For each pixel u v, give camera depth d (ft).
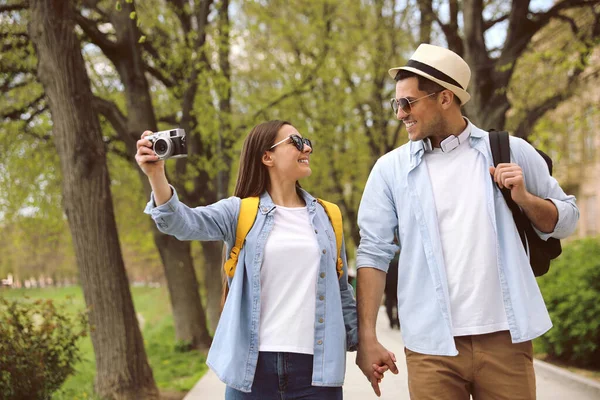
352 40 55.06
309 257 9.49
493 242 9.46
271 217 9.64
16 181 47.16
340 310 9.61
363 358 9.99
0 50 34.96
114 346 23.67
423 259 9.72
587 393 22.17
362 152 65.05
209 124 43.29
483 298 9.36
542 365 26.09
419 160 9.96
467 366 9.39
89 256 23.59
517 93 42.29
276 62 53.98
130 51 35.68
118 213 56.90
